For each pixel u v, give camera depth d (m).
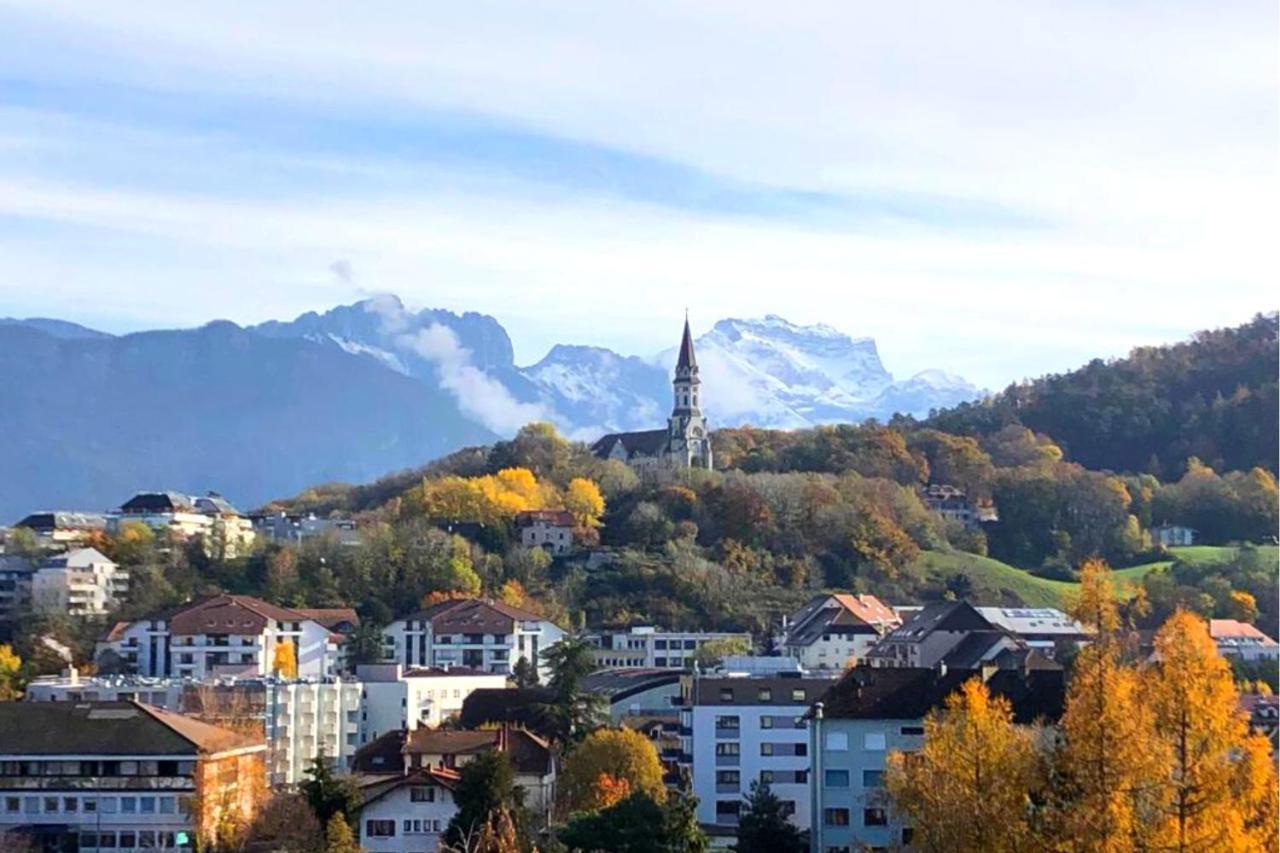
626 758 189.38
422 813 174.75
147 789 180.88
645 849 147.12
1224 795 97.06
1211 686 104.06
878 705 175.38
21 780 182.00
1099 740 100.06
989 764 109.62
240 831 182.12
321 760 184.50
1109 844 96.06
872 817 173.50
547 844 160.75
